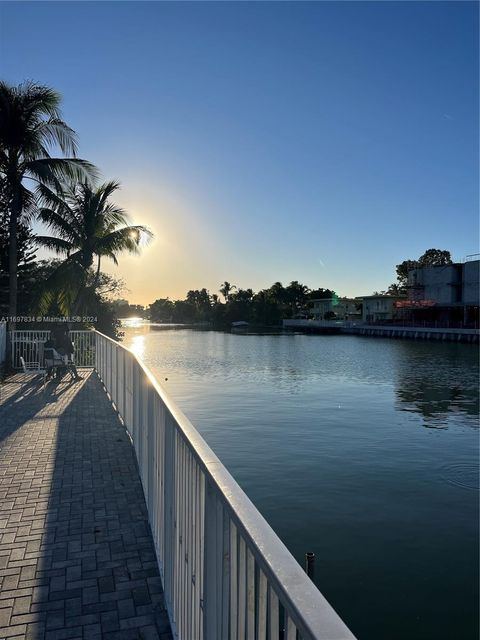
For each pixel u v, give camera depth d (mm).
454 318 68562
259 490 10391
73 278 19469
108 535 4121
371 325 83375
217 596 1838
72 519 4414
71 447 6613
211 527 1949
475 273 64062
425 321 72312
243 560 1485
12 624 2975
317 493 10234
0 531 4168
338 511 9336
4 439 6980
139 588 3375
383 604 6391
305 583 1075
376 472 11578
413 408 19656
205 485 2035
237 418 17453
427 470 11742
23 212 17797
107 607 3158
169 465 3135
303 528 8609
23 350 14930
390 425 16547
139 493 5027
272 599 1215
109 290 34688
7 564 3650
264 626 1298
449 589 6723
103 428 7625
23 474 5559
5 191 17422
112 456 6230
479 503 9727
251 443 14094
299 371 32094
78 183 18859
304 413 18438
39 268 27328
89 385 11727
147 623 3006
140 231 23000
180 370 32438
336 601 6453
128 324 157250
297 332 95438
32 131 16500
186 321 162250
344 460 12508
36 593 3297
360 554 7691
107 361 10688
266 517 9055
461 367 34531
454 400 21547
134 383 6344
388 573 7125
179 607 2705
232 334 87250
